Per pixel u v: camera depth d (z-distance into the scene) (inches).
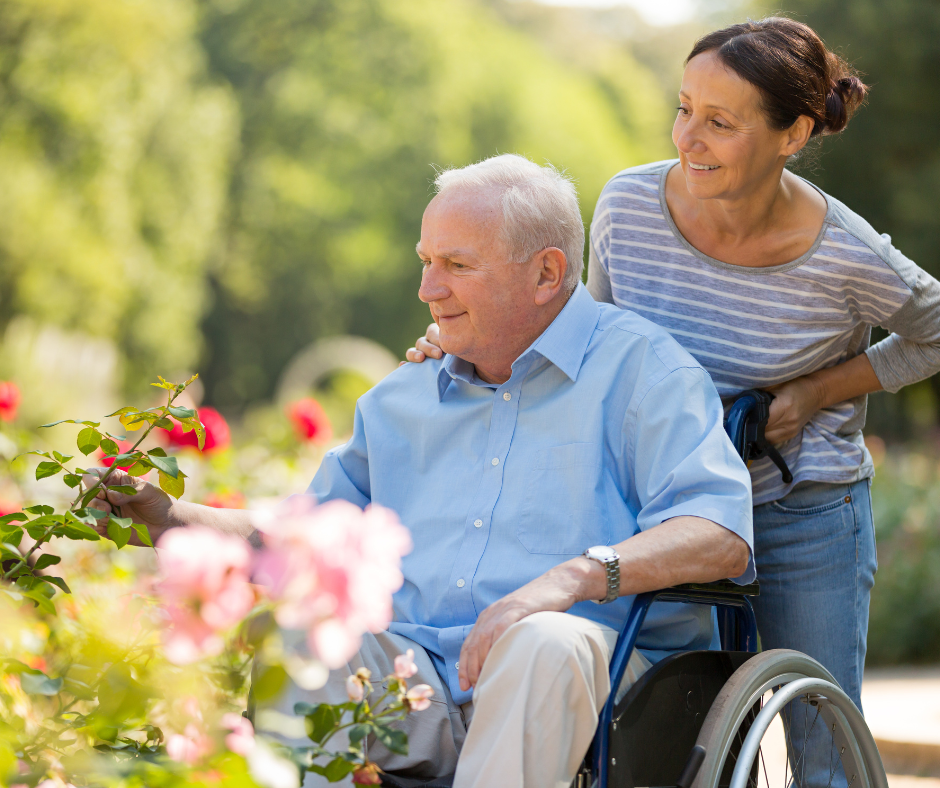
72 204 953.5
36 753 55.1
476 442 86.1
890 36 695.7
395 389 91.9
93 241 964.6
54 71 953.5
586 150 1359.5
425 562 83.4
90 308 965.2
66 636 73.7
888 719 190.2
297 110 1307.8
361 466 93.4
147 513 83.1
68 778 52.0
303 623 44.0
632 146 1493.6
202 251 1143.0
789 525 98.1
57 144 960.3
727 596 78.4
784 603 99.0
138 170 1080.8
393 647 78.1
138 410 71.8
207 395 1353.3
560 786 64.1
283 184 1302.9
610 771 65.0
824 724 92.8
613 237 99.2
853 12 700.0
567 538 79.4
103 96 975.6
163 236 1098.1
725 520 74.5
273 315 1343.5
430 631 80.2
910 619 294.8
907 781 157.1
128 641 64.8
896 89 701.9
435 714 76.0
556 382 84.4
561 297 85.4
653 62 1716.3
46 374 840.9
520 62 1397.6
